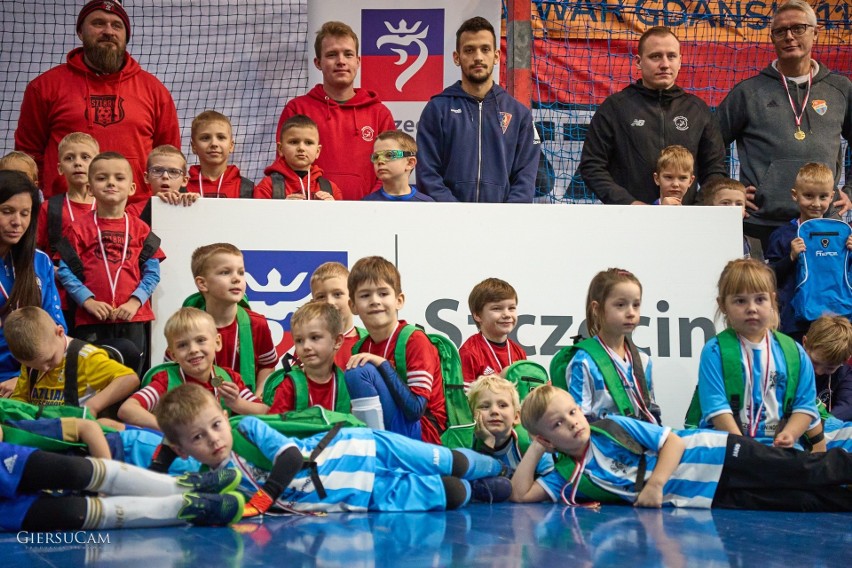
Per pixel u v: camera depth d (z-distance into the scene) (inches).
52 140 242.5
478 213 217.6
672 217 221.1
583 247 219.1
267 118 309.1
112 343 185.3
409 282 214.5
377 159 230.1
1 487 124.5
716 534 125.2
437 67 296.0
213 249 187.6
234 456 144.3
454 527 129.8
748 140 266.8
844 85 268.7
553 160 305.7
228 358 187.8
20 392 166.4
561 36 307.4
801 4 261.7
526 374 188.1
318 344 166.9
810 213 232.4
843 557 109.0
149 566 100.6
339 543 115.7
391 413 164.9
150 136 250.2
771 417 172.1
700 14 313.7
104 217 201.0
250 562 102.8
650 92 255.6
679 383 216.4
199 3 307.0
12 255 179.0
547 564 102.3
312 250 213.0
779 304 230.5
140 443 152.0
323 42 257.1
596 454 157.8
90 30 243.4
